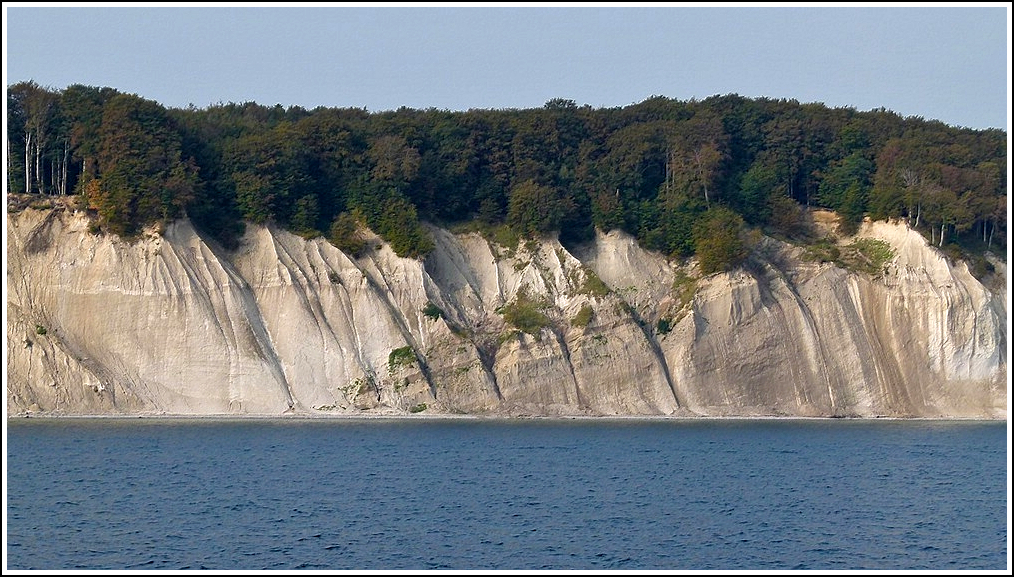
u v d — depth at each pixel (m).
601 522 132.62
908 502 146.12
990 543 125.62
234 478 154.38
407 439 192.25
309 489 148.25
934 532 130.25
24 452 171.00
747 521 134.38
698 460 175.38
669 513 138.00
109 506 136.38
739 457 179.12
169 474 156.25
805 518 136.50
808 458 178.88
